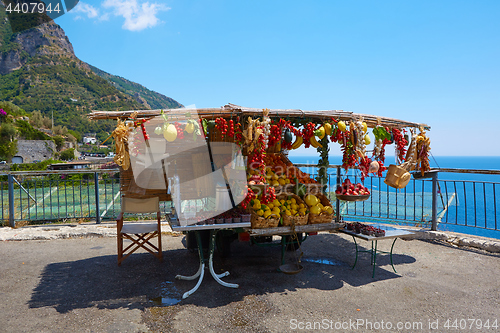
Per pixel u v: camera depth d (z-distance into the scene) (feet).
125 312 11.07
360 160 15.49
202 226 12.50
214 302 11.87
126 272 14.76
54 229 21.22
